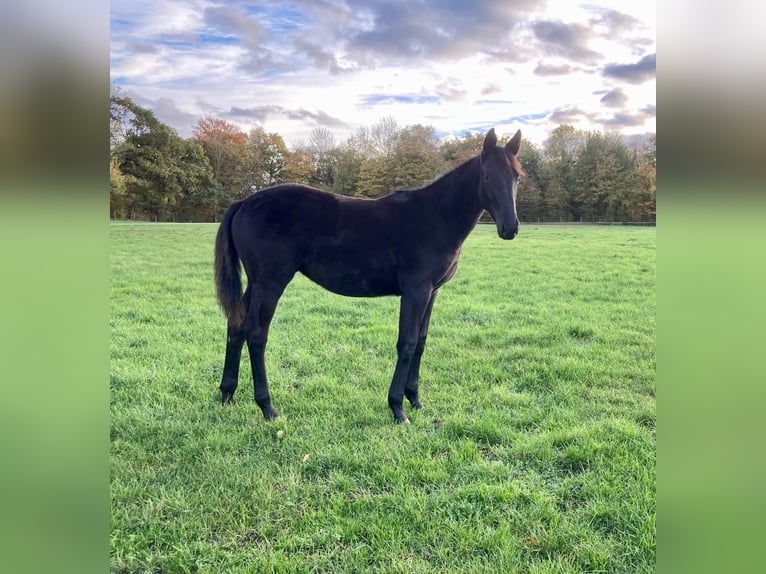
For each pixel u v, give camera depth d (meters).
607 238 16.11
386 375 4.71
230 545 2.50
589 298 8.09
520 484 2.97
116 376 4.53
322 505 2.79
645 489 2.86
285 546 2.49
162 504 2.77
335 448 3.34
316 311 7.33
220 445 3.41
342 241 3.83
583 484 2.98
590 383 4.58
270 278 3.81
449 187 3.91
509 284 9.23
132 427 3.60
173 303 7.59
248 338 3.84
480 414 3.89
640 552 2.43
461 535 2.53
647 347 5.59
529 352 5.36
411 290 3.87
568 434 3.50
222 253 3.90
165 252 11.90
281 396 4.23
